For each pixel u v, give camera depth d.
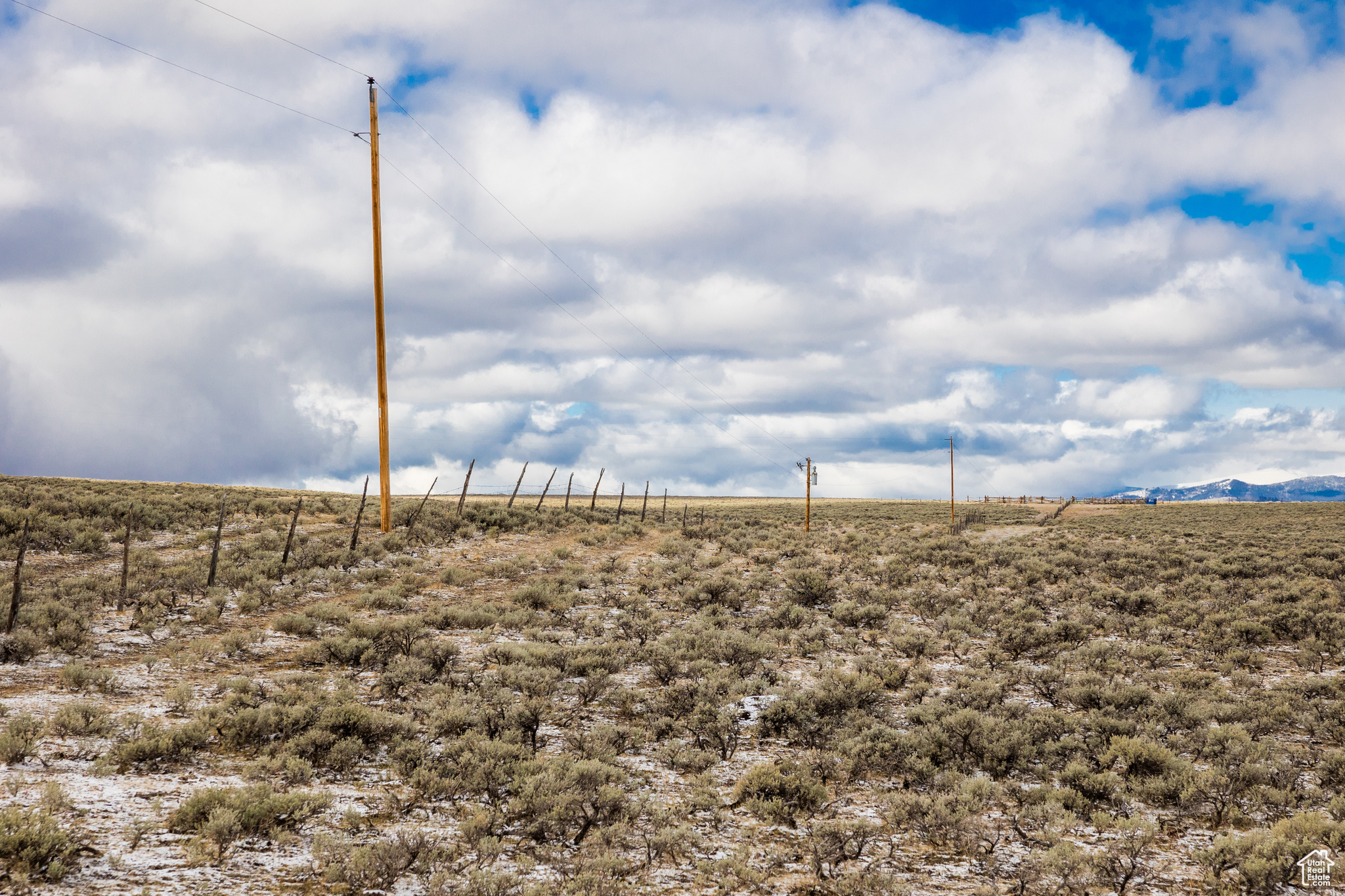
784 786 11.80
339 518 43.78
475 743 12.54
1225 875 9.39
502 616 25.41
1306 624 24.91
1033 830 10.92
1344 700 16.89
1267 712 16.31
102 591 23.50
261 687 15.47
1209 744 13.94
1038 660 22.14
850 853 9.95
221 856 8.41
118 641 19.16
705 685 17.09
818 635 23.80
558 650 19.91
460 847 9.43
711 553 42.25
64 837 7.86
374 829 9.75
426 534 39.25
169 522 38.81
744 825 10.95
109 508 38.44
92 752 11.25
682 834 10.02
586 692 16.84
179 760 11.45
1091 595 31.44
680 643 21.95
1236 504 108.69
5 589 23.08
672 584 32.56
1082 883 9.09
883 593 30.73
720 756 14.01
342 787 11.13
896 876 9.41
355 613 24.89
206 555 31.45
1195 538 53.81
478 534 42.72
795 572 33.47
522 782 11.23
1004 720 15.03
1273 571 36.88
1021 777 13.25
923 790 12.44
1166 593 32.47
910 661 21.62
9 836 7.38
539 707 14.88
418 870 8.61
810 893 8.89
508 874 8.59
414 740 13.03
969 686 18.38
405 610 26.06
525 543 41.56
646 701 16.72
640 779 12.45
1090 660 21.44
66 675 14.99
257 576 27.19
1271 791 11.75
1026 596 31.20
